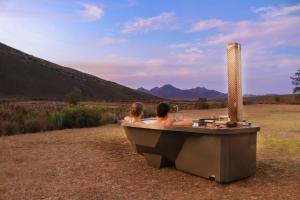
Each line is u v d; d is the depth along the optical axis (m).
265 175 6.32
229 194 5.27
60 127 14.23
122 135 11.49
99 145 9.43
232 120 6.25
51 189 5.52
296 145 9.52
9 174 6.39
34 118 14.05
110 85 137.38
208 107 33.81
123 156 7.93
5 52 111.81
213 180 5.88
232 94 6.24
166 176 6.21
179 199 5.07
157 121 6.80
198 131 5.78
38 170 6.68
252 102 53.19
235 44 6.16
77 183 5.84
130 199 5.07
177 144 6.30
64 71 124.44
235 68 6.15
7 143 9.88
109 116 17.09
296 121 17.19
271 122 16.62
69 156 7.95
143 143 6.65
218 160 5.69
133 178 6.12
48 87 102.75
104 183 5.84
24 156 7.95
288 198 5.09
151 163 6.88
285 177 6.19
